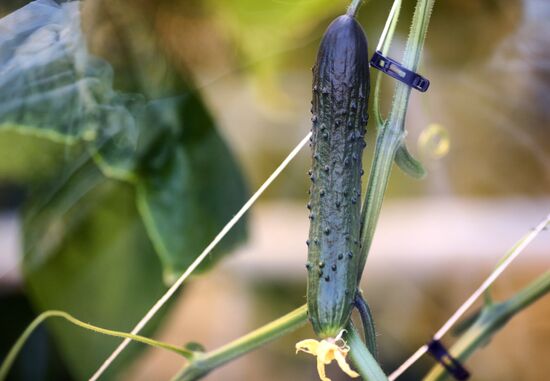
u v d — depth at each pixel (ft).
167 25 2.38
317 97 1.80
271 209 3.34
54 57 2.23
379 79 1.86
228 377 3.60
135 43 2.34
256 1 2.37
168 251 2.53
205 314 3.37
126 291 2.60
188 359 2.09
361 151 1.81
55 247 2.54
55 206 2.50
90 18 2.26
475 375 3.67
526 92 3.09
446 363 2.28
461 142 3.34
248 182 2.66
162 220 2.52
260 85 2.67
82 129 2.27
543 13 2.69
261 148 3.10
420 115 3.22
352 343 1.82
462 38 2.82
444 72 3.04
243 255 3.30
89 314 2.58
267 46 2.51
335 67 1.77
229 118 2.79
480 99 3.16
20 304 2.61
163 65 2.41
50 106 2.23
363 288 3.57
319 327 1.77
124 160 2.41
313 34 2.51
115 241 2.57
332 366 3.62
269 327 2.05
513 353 3.74
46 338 2.65
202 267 2.58
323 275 1.78
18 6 2.22
